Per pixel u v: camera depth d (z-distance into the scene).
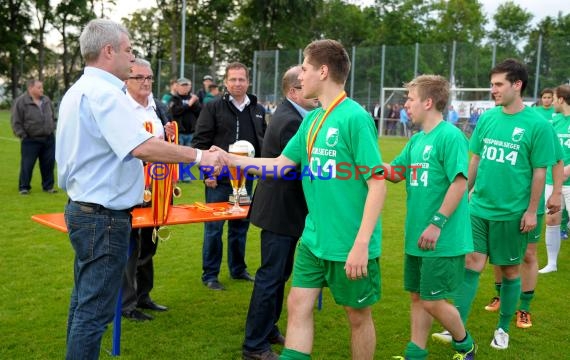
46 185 9.54
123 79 2.85
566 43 25.94
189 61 56.59
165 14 50.41
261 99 32.53
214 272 5.04
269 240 3.51
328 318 4.36
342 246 2.74
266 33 49.41
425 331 3.39
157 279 5.20
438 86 3.27
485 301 4.87
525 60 26.94
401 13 56.22
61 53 51.84
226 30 53.88
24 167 9.19
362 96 30.91
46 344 3.68
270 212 3.50
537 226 4.07
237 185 4.16
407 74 29.75
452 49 28.69
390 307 4.58
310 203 2.88
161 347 3.73
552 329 4.22
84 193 2.70
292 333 2.82
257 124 5.09
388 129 28.81
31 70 52.16
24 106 9.04
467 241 3.25
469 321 4.40
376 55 30.38
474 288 3.77
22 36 48.44
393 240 6.86
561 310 4.62
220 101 4.99
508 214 3.75
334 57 2.77
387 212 8.71
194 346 3.75
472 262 3.80
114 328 3.55
